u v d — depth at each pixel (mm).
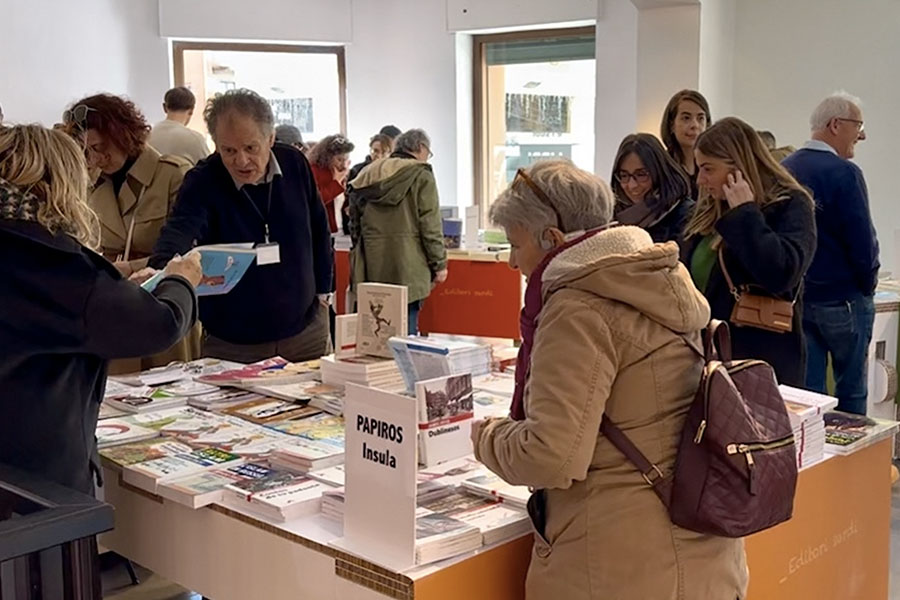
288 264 2979
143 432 2262
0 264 1600
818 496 2225
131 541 2076
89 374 1764
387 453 1559
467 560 1596
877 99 5781
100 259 1705
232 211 2910
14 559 968
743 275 2662
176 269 1929
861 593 2477
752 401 1570
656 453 1517
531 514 1627
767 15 6160
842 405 3621
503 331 5289
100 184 3225
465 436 2039
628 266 1502
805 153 3545
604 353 1482
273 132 2859
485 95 7895
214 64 7562
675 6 5777
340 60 7930
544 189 1622
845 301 3500
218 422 2352
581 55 7402
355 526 1635
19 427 1646
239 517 1805
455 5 7609
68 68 6629
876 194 5848
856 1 5789
